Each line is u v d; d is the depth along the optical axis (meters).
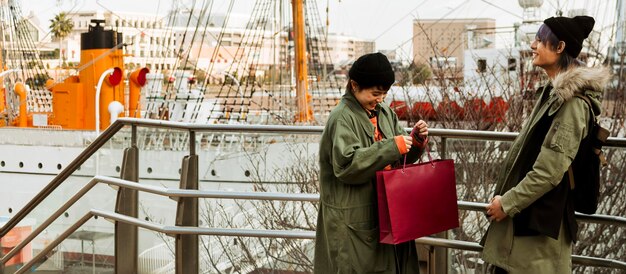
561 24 4.11
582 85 3.92
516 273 4.18
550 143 3.96
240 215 9.81
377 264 4.28
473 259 7.48
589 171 4.11
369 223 4.25
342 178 4.13
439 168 4.26
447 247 4.96
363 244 4.23
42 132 18.61
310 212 10.02
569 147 3.93
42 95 24.00
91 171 8.30
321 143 4.29
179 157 10.00
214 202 9.81
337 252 4.26
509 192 4.05
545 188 3.96
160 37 29.00
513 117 10.22
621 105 9.74
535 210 4.07
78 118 19.97
